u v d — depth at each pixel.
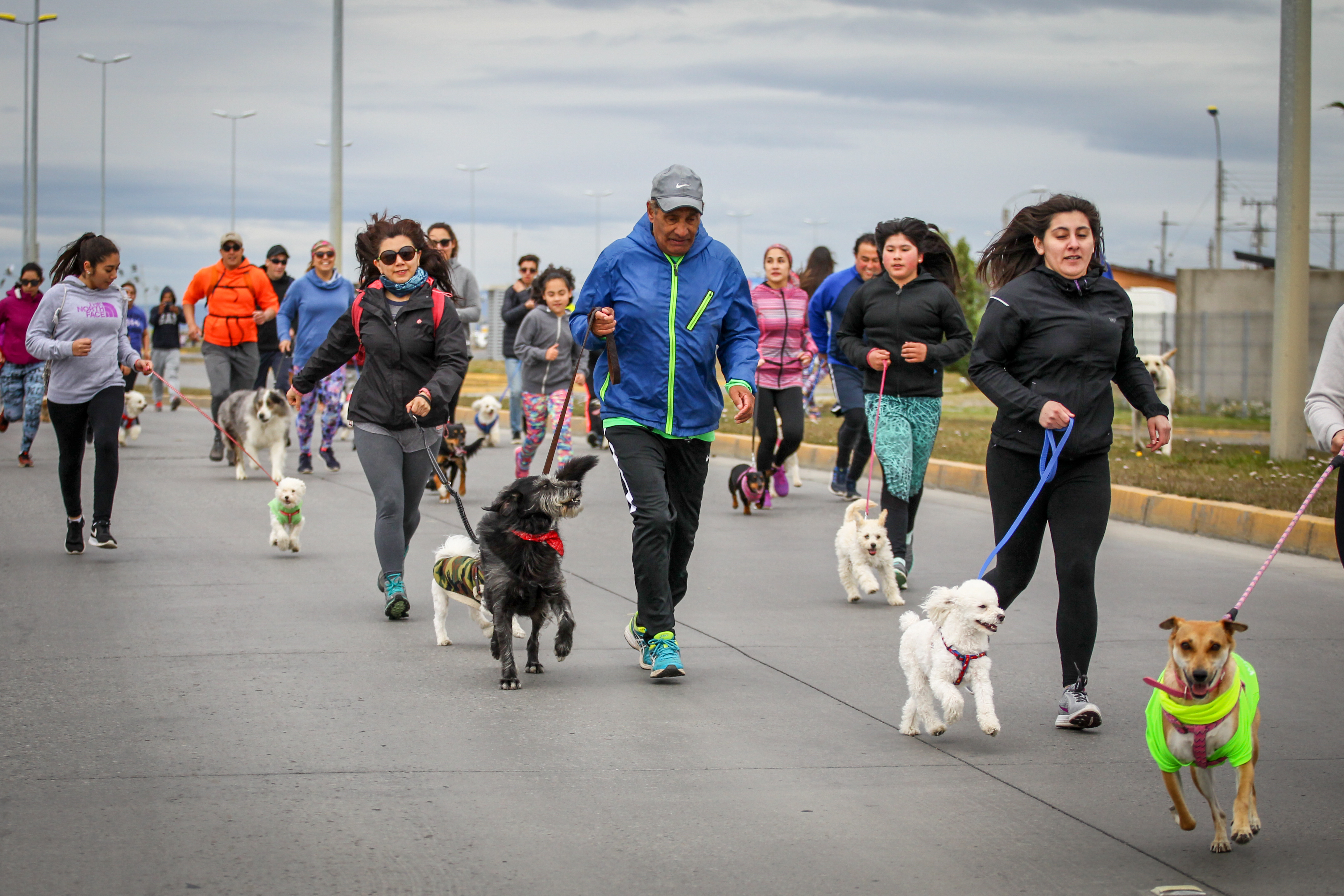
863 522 10.84
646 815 5.82
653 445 8.36
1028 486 7.43
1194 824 5.71
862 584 10.75
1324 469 17.55
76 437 12.22
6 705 7.43
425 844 5.42
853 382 16.53
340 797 5.98
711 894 4.97
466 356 10.09
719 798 6.07
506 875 5.11
